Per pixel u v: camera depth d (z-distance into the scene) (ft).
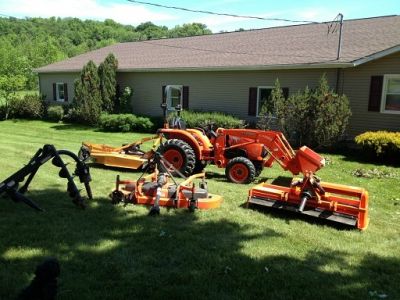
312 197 19.63
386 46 46.01
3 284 12.36
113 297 11.89
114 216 18.78
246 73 54.60
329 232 18.16
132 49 83.56
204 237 16.70
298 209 19.30
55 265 9.46
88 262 14.01
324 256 15.46
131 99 69.82
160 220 18.52
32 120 77.10
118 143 47.62
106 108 66.18
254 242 16.44
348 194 19.72
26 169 18.81
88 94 64.75
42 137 52.90
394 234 18.43
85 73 64.85
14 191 18.52
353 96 46.09
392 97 43.86
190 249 15.38
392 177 31.58
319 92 42.09
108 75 65.67
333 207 19.17
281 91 45.60
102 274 13.21
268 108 47.50
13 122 74.33
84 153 32.30
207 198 21.11
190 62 62.08
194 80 60.75
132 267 13.76
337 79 46.55
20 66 85.05
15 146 41.88
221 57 60.70
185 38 82.02
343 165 36.35
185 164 28.78
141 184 21.09
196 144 29.32
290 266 14.38
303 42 57.57
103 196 21.98
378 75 44.11
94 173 28.78
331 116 41.16
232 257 14.87
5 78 78.54
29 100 79.00
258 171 28.35
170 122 33.99
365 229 18.74
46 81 86.58
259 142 27.53
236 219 19.15
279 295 12.37
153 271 13.55
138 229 17.26
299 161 24.27
